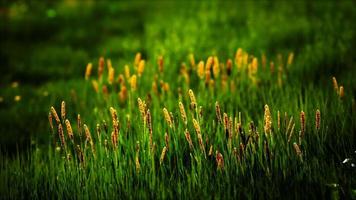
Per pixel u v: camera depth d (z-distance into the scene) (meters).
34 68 2.75
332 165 1.45
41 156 1.68
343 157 1.50
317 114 1.46
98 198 1.46
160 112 1.78
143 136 1.51
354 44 2.30
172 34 2.94
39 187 1.52
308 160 1.46
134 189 1.46
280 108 1.71
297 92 1.84
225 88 1.91
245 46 2.56
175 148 1.53
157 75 2.08
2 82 2.56
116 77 2.40
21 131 1.94
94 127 1.81
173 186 1.46
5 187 1.52
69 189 1.49
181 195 1.44
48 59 2.96
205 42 2.74
